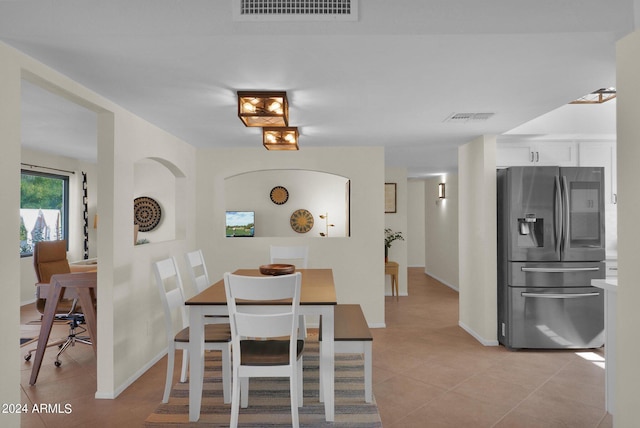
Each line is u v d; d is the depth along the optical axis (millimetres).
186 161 4664
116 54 2150
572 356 3896
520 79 2529
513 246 4039
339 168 4992
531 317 4016
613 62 2266
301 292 2863
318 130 4020
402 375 3400
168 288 4090
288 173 8047
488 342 4242
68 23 1950
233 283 2338
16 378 2061
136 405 2867
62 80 2438
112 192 3006
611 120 4305
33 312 5594
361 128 3916
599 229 4066
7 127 2018
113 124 3014
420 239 10469
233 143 4688
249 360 2410
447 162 6344
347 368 3555
